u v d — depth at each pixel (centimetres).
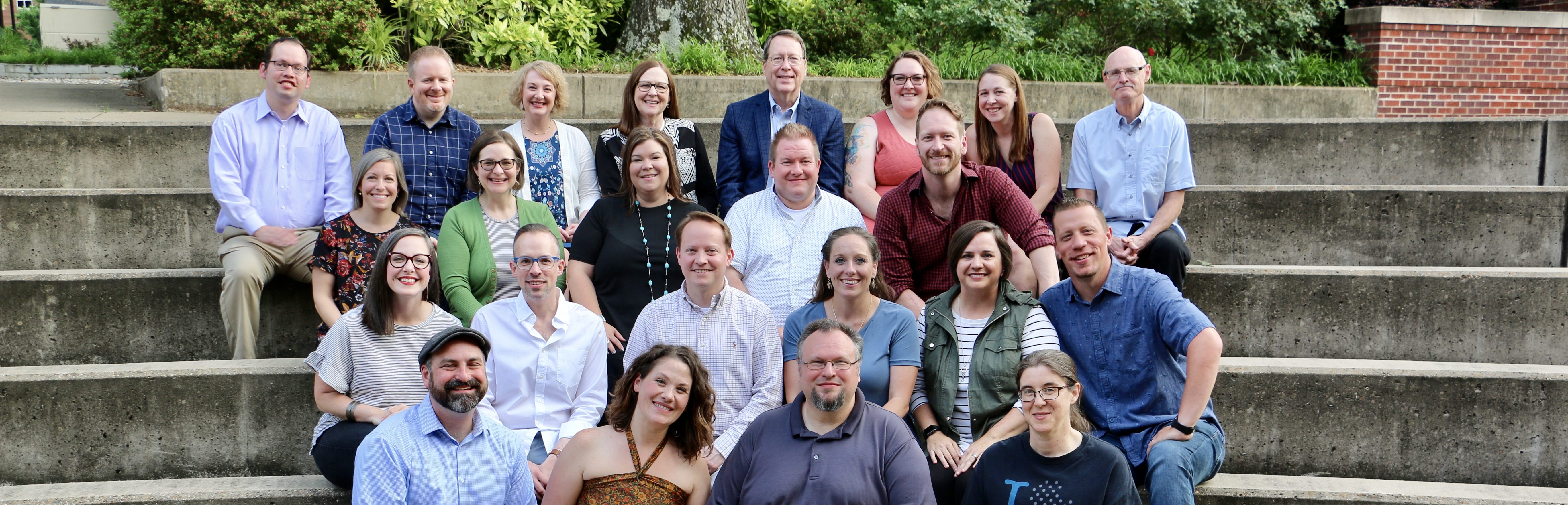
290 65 409
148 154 496
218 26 629
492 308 341
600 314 376
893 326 326
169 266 449
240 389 366
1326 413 371
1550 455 361
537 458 327
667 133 438
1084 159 437
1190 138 537
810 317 331
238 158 408
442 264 377
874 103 668
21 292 395
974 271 319
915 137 427
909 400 322
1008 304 328
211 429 367
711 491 294
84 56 1434
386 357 330
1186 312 314
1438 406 365
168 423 364
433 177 429
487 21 734
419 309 336
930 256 376
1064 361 275
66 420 359
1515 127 503
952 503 309
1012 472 282
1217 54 899
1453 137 509
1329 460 372
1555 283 395
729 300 333
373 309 326
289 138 415
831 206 381
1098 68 758
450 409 278
